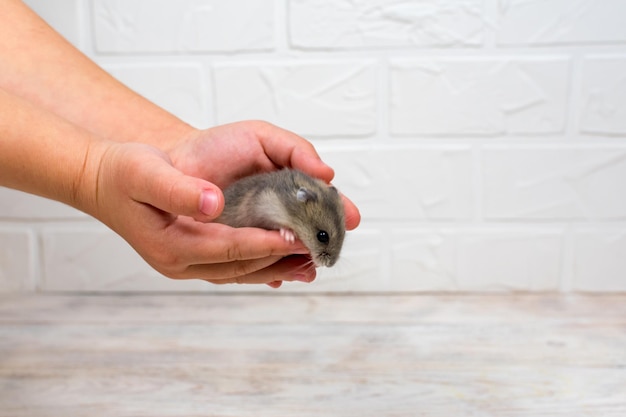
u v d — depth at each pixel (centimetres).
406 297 111
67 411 85
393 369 92
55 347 97
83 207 73
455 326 102
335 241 81
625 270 110
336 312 107
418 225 110
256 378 90
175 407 85
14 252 113
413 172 109
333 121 108
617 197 108
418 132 107
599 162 108
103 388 89
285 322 104
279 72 107
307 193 80
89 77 85
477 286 112
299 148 84
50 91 83
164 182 65
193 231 70
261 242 70
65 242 112
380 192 109
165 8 106
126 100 86
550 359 94
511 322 103
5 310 108
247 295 113
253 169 86
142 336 100
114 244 112
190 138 85
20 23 85
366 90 107
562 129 107
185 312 107
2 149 70
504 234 110
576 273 111
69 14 106
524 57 105
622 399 86
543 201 109
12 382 90
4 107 70
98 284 113
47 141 70
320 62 106
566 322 103
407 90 106
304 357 95
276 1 105
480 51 105
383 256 111
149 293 114
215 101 108
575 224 110
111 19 106
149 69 107
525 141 107
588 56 105
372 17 104
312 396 87
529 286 112
